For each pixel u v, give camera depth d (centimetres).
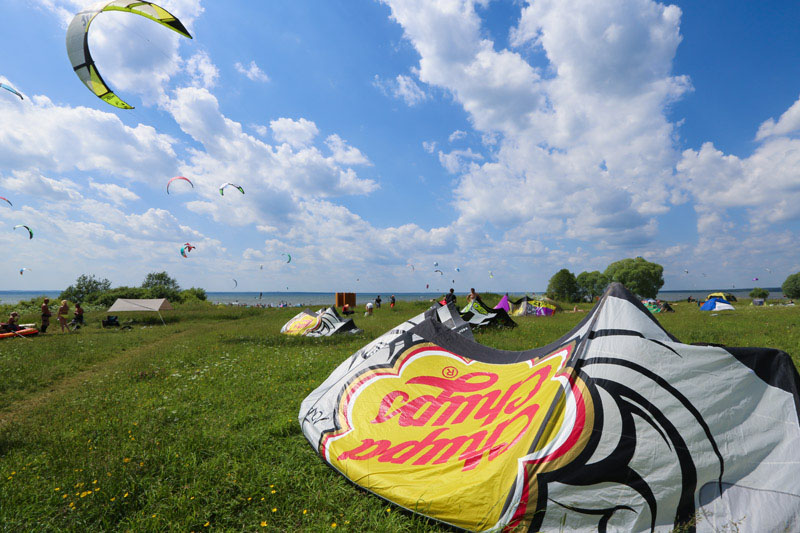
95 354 1193
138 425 525
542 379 383
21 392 768
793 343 957
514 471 308
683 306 3919
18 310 3062
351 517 315
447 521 306
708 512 283
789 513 270
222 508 332
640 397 318
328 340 1351
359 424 454
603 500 291
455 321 1038
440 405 455
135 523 307
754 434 308
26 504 335
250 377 791
